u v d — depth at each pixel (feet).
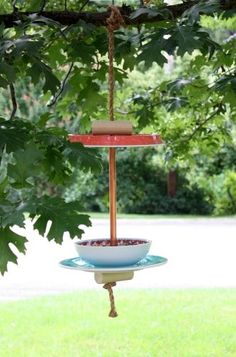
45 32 13.64
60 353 25.64
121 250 9.50
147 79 64.85
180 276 41.68
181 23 10.49
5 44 9.91
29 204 8.29
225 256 48.88
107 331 28.32
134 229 67.10
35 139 9.33
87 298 34.30
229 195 79.66
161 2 14.71
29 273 43.06
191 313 31.14
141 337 27.48
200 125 22.56
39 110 67.31
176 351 25.68
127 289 36.88
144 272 43.21
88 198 79.61
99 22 12.51
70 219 8.18
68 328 28.89
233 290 36.14
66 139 10.01
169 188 81.87
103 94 17.67
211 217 77.87
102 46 12.82
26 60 10.80
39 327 29.04
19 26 11.05
